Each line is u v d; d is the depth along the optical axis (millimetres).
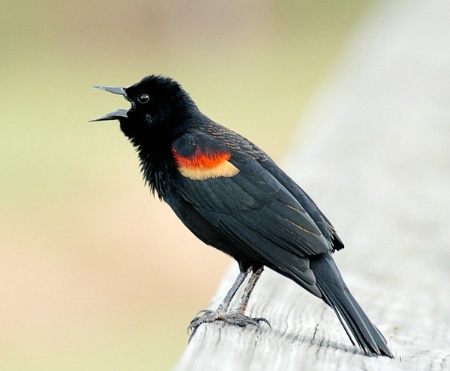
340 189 9742
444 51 15836
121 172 21141
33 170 21234
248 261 7047
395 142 11484
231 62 28703
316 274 6625
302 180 9992
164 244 18125
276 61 28734
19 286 16938
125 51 28438
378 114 12516
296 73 27938
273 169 7234
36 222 19078
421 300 7309
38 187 20422
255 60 28906
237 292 7293
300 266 6641
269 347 5598
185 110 7605
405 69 14500
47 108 25031
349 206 9359
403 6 19234
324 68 28297
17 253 17844
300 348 5676
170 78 7672
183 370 5055
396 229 8891
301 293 7273
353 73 14641
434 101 13281
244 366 5172
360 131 11805
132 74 27484
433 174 10508
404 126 12125
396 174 10422
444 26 17938
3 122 24109
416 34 16422
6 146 22703
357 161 10664
